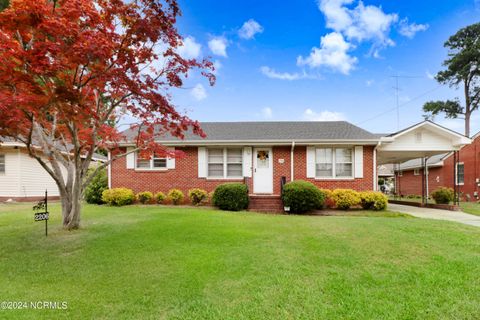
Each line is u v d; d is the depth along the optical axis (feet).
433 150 39.04
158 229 19.69
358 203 33.55
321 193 31.94
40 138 19.16
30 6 12.43
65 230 19.38
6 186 42.78
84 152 26.37
